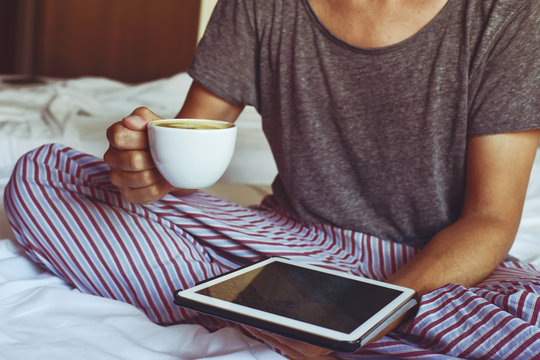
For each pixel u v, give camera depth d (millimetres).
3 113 2168
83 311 946
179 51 4844
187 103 1237
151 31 4785
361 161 1097
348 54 1062
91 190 1034
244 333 949
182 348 878
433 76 1019
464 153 1036
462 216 1013
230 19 1177
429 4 1018
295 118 1135
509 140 994
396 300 738
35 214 1022
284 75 1127
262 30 1149
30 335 854
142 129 838
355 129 1083
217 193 1810
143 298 1024
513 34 983
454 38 1013
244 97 1201
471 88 1010
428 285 901
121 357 826
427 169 1048
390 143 1064
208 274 1041
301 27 1102
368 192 1115
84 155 1048
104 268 1020
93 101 2477
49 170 1039
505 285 910
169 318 1018
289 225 1217
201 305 698
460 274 914
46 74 4816
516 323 780
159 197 932
